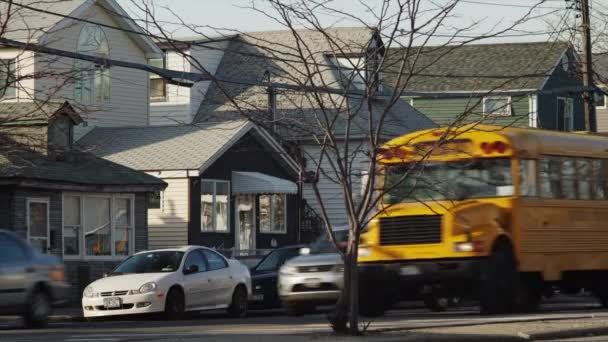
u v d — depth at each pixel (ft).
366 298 90.74
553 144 91.97
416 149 81.82
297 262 99.50
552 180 91.66
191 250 102.94
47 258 87.04
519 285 87.45
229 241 167.32
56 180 130.62
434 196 87.10
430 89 229.66
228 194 166.91
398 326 71.51
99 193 140.97
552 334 68.03
